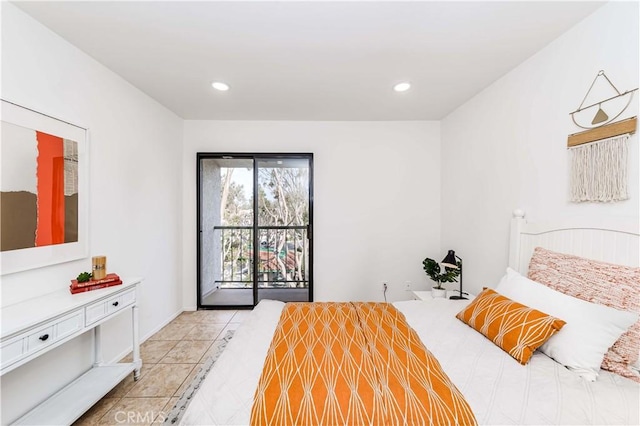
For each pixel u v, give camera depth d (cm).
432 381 103
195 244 337
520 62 199
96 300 159
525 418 87
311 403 91
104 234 206
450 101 277
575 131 158
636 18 126
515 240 198
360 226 344
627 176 131
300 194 349
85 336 186
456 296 249
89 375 181
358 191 344
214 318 311
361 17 151
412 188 344
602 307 119
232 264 365
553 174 173
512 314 134
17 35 145
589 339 114
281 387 100
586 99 151
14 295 144
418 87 243
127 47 181
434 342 138
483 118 248
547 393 98
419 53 188
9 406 141
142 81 231
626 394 98
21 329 118
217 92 255
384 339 139
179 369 210
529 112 193
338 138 341
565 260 152
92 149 195
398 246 345
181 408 121
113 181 216
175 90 250
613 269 128
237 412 90
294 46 180
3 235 137
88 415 163
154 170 273
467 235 277
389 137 342
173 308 311
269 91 253
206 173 351
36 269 155
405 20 154
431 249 345
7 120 140
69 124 174
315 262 344
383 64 203
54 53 165
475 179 262
